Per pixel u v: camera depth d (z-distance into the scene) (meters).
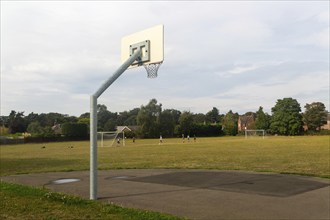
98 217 7.34
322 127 118.88
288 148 36.03
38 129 103.62
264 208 8.45
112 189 11.32
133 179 13.77
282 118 105.44
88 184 12.68
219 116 153.25
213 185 12.00
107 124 119.62
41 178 14.54
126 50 11.38
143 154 30.42
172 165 19.69
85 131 88.50
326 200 9.37
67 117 135.12
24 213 7.73
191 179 13.52
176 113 107.31
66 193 10.59
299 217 7.62
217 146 42.72
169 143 56.78
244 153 29.47
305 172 15.63
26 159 27.00
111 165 20.08
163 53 10.30
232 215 7.79
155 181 13.12
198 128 102.38
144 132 94.50
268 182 12.56
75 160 25.47
